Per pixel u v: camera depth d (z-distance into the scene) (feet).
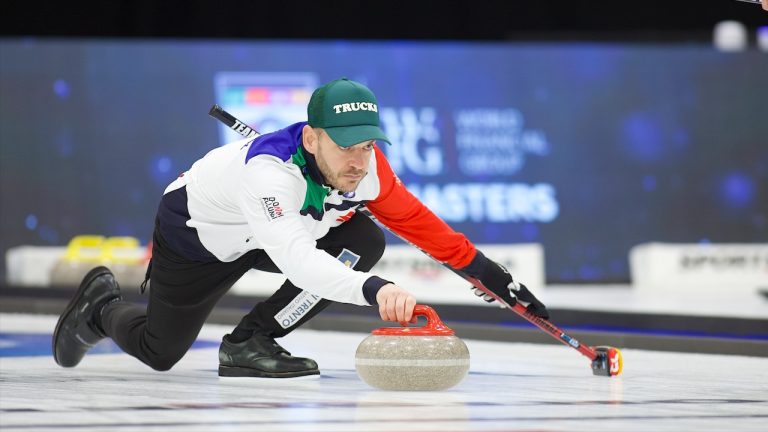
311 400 33.14
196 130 123.44
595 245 130.00
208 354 53.52
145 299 98.12
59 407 31.58
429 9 148.87
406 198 38.52
